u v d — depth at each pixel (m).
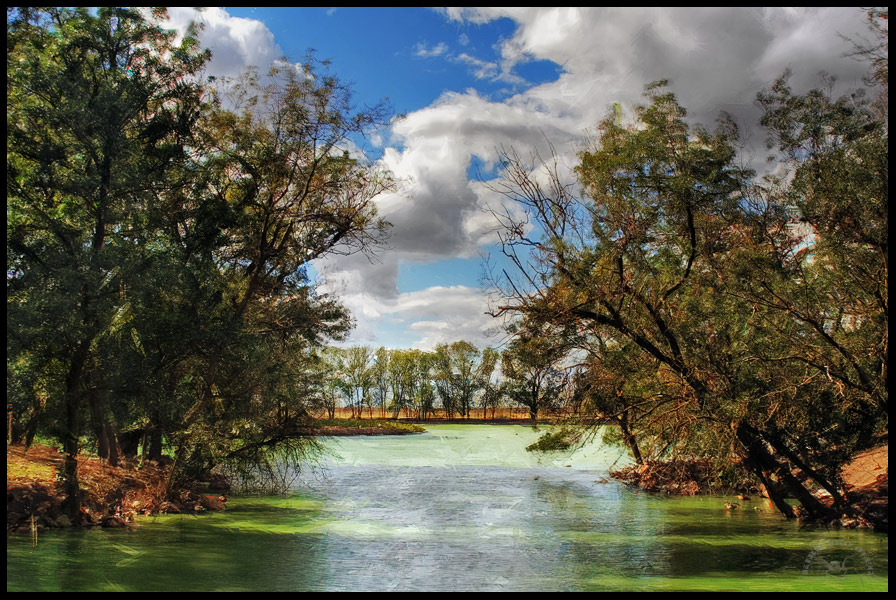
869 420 21.28
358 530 23.58
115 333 23.33
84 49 23.30
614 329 24.41
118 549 19.22
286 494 32.84
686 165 21.92
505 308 24.17
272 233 29.02
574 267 22.77
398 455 55.06
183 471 26.19
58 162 22.02
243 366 27.52
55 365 21.03
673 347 22.84
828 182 20.09
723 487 29.38
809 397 21.55
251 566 18.14
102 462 24.59
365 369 106.75
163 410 24.80
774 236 22.77
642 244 22.81
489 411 120.88
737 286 21.53
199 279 26.45
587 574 17.41
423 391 113.56
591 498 31.64
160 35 25.27
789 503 26.52
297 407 29.30
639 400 25.47
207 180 27.08
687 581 16.58
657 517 26.03
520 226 23.73
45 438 23.27
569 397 26.92
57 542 19.48
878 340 20.45
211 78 26.97
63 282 20.53
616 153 22.52
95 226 22.98
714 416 21.06
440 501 30.91
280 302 31.06
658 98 22.28
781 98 21.34
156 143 26.03
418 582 16.66
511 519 25.98
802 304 20.77
